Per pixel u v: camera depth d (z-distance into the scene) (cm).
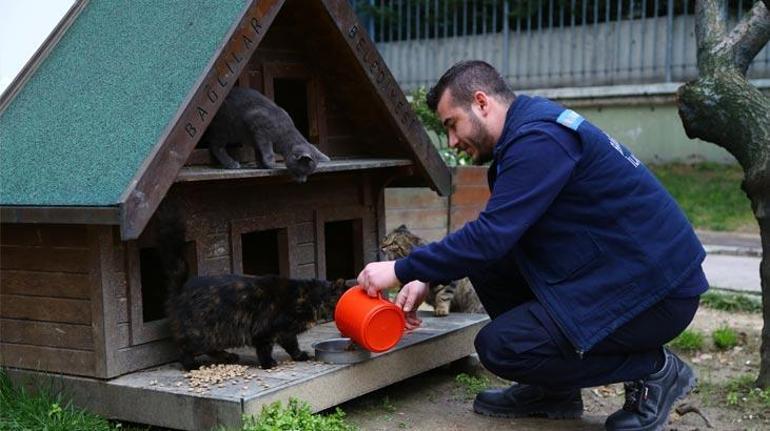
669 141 1260
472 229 335
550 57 1334
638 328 345
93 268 356
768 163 418
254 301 369
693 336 550
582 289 340
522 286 392
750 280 741
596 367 352
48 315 373
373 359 389
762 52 1164
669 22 1231
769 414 404
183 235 376
